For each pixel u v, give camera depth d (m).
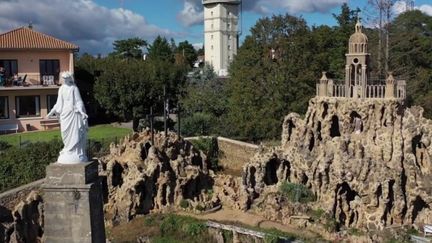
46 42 66.56
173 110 76.81
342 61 70.56
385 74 63.25
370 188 40.44
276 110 62.28
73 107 23.48
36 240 41.66
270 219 43.22
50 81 65.69
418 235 39.03
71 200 23.08
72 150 23.81
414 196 39.88
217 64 134.38
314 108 45.44
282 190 44.44
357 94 43.03
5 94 62.41
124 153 48.03
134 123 67.12
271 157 46.97
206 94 73.81
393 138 40.97
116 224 43.72
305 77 62.97
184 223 41.41
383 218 40.22
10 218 41.03
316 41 68.19
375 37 70.50
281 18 68.69
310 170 43.81
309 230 40.75
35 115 65.19
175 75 78.25
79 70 74.06
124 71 67.12
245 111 63.97
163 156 48.41
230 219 43.28
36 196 41.97
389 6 69.50
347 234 39.53
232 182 49.59
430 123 41.41
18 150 46.59
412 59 73.75
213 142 59.50
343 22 84.81
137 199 44.47
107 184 46.16
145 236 40.91
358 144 41.66
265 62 65.38
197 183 48.69
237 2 135.25
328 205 41.56
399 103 42.06
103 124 71.25
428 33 85.38
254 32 69.88
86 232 23.17
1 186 44.50
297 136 45.91
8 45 63.16
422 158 41.50
